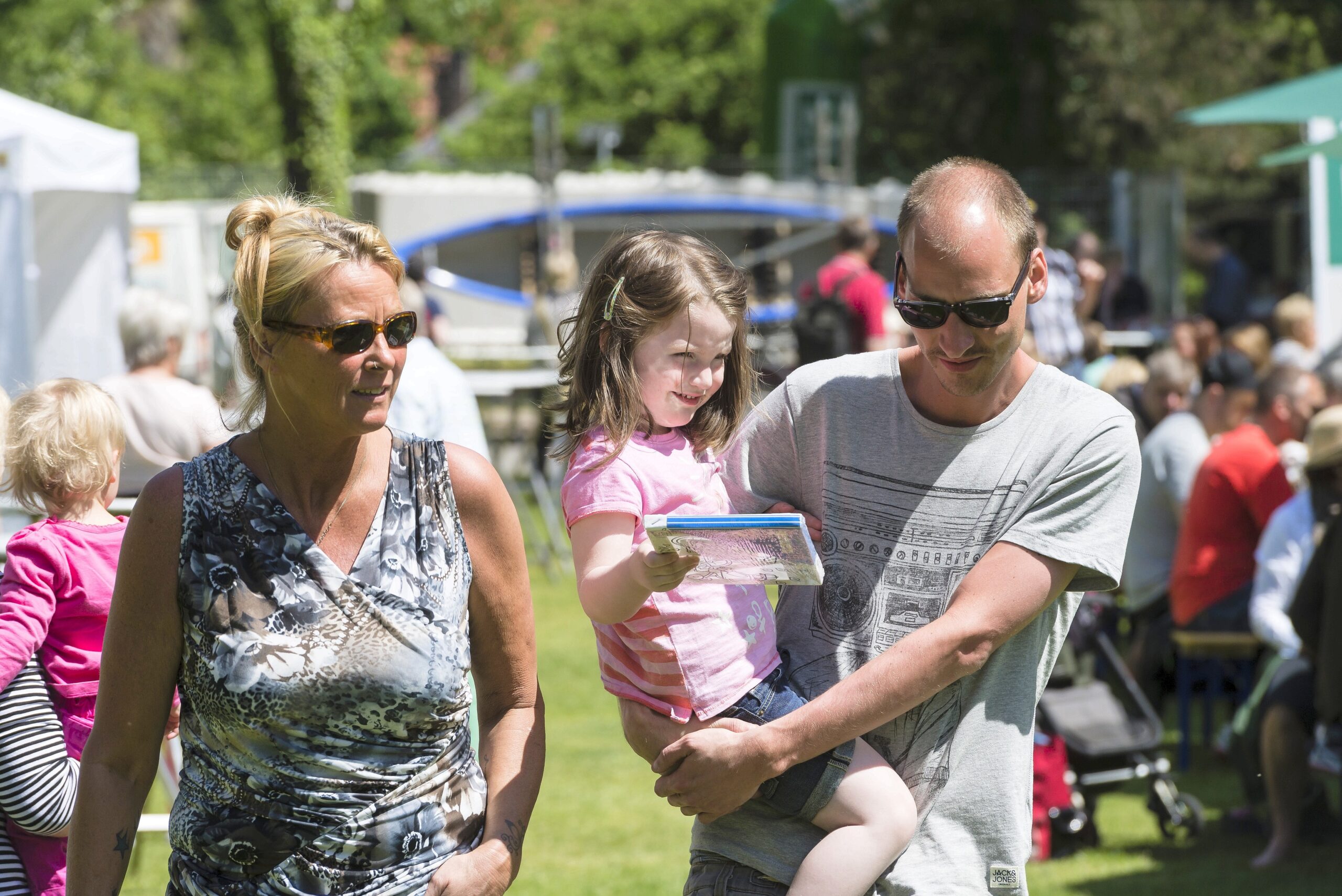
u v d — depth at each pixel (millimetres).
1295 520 19125
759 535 7078
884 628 8219
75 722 9711
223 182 61250
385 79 110625
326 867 7043
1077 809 18344
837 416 8453
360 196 64750
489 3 94188
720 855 8258
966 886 7902
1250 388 27266
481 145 117000
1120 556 7875
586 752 22281
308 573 7113
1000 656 8117
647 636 7965
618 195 65250
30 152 31203
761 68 111188
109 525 10242
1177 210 58688
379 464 7453
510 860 7535
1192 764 22312
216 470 7273
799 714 7641
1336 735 18078
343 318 6930
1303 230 93562
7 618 9391
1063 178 59000
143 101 108938
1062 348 33844
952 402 8148
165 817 13602
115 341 37281
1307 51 81688
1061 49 86375
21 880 9312
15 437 10086
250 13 115125
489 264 65125
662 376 7980
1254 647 21234
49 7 87188
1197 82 86000
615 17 116938
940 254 7480
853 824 7820
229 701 6988
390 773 7184
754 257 65625
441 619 7301
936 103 89688
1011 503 8008
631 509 7871
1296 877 17172
